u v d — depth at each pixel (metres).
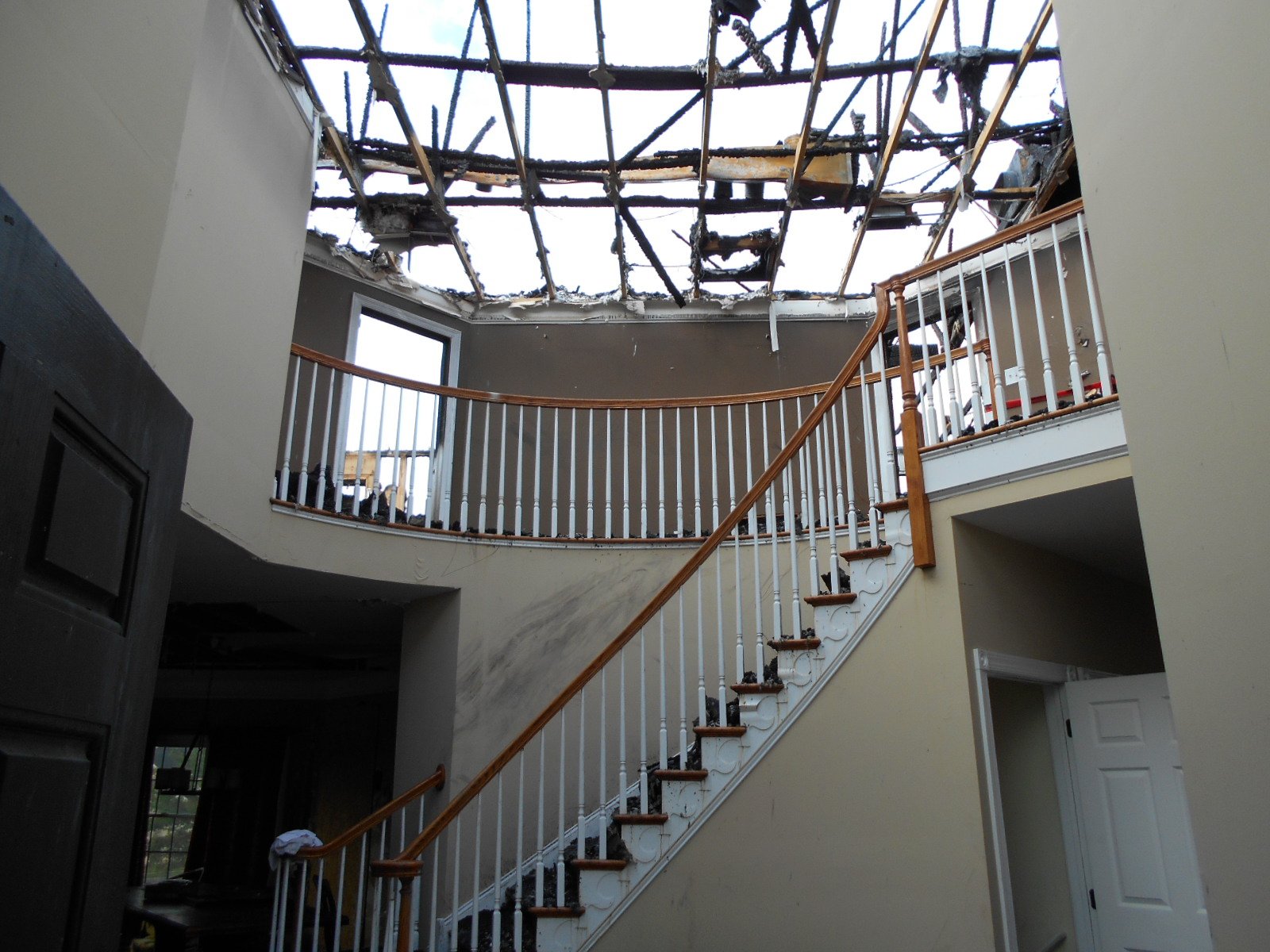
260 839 8.66
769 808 3.99
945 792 3.66
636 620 4.37
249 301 4.48
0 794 1.11
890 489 4.21
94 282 2.44
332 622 6.53
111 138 2.55
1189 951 3.65
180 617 6.80
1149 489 2.35
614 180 5.99
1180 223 2.24
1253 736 1.94
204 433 3.99
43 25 2.26
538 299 7.90
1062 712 4.31
